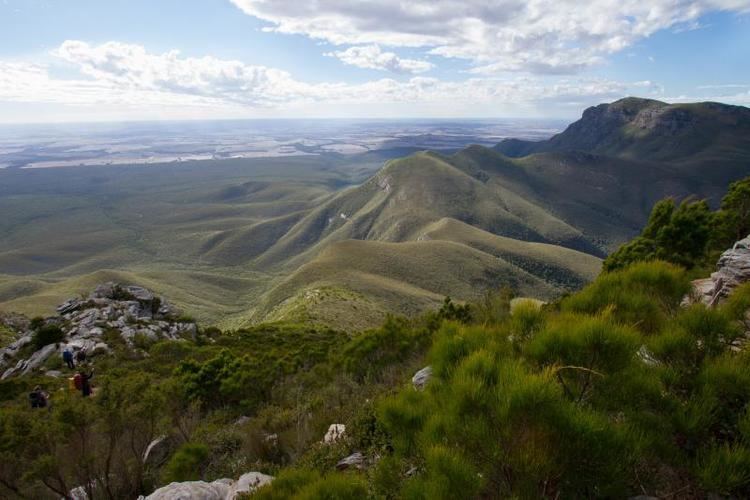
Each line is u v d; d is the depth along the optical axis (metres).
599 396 2.89
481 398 2.68
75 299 43.81
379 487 3.62
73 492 10.43
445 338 3.83
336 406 12.20
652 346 3.14
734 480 2.25
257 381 19.94
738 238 24.28
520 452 2.40
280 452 10.30
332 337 53.38
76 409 10.31
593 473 2.38
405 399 3.90
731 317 3.29
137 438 12.05
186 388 18.98
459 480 2.44
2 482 9.55
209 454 11.47
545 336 3.10
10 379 26.16
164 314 46.47
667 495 2.56
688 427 2.56
